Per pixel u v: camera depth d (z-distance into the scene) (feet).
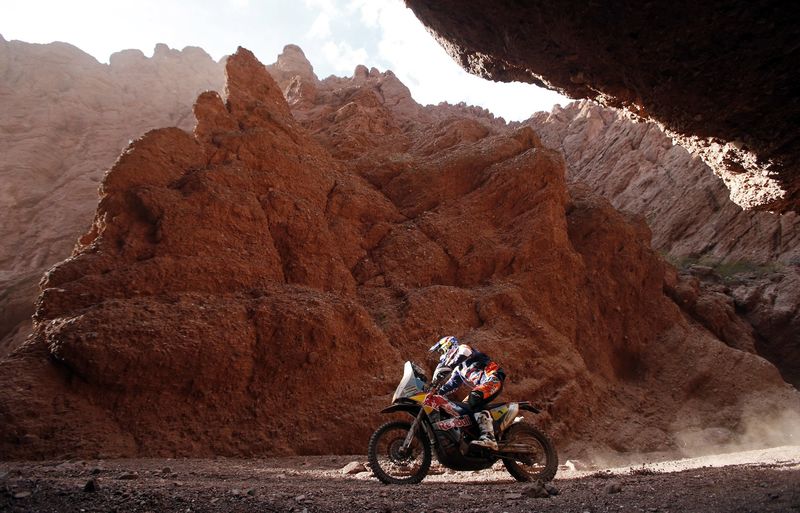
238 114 62.18
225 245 47.44
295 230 52.26
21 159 143.84
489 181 65.57
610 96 30.73
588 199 72.84
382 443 21.27
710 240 114.21
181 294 42.24
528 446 20.25
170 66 199.41
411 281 56.80
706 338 67.10
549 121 185.37
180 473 24.20
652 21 23.41
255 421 38.63
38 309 39.78
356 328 45.09
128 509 12.53
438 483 20.18
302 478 22.80
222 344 39.22
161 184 49.85
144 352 36.70
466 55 33.12
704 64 25.04
